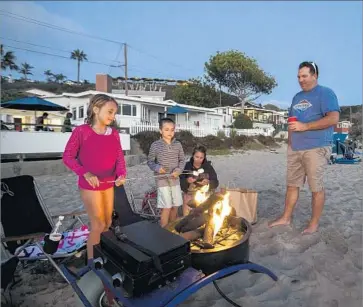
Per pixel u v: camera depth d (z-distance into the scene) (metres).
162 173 3.92
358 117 30.58
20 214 3.23
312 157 3.85
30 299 2.65
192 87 43.88
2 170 9.59
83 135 2.79
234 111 44.47
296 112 4.08
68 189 7.80
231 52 47.00
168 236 2.12
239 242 2.36
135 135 17.62
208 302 2.52
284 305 2.45
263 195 6.65
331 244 3.57
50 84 71.12
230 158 17.86
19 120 23.05
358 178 8.62
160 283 1.89
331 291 2.62
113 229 2.23
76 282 2.34
